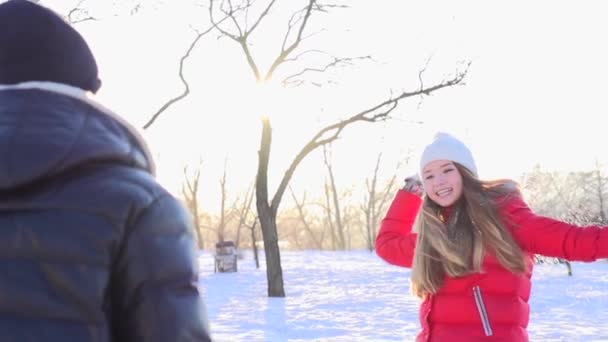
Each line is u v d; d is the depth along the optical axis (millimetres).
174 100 22375
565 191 69062
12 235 1672
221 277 29828
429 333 4199
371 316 16016
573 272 27828
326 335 12984
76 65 1924
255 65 20078
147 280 1719
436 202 4273
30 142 1714
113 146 1784
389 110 20250
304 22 20641
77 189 1717
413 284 4262
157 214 1763
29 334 1629
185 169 73625
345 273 31547
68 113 1804
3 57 1874
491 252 4086
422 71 20281
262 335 12820
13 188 1690
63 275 1664
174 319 1708
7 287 1645
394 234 4641
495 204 4137
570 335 12711
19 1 1912
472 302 4090
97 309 1676
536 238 4035
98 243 1689
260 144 20359
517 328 4117
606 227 3926
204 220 92812
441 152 4258
